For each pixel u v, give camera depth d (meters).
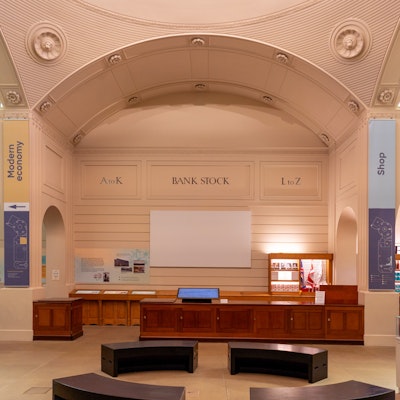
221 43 10.00
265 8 9.30
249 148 12.80
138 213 12.81
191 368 7.14
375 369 7.56
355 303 9.80
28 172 9.93
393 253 9.51
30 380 6.82
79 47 9.52
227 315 9.68
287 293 12.20
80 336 10.52
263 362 7.28
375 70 9.25
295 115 12.48
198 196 12.80
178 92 12.74
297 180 12.80
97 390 5.00
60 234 12.14
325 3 8.87
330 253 12.30
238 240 12.68
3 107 10.05
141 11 9.38
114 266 12.71
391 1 8.34
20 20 8.84
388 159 9.62
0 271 11.36
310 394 4.90
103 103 11.90
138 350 7.03
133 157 12.92
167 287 12.65
